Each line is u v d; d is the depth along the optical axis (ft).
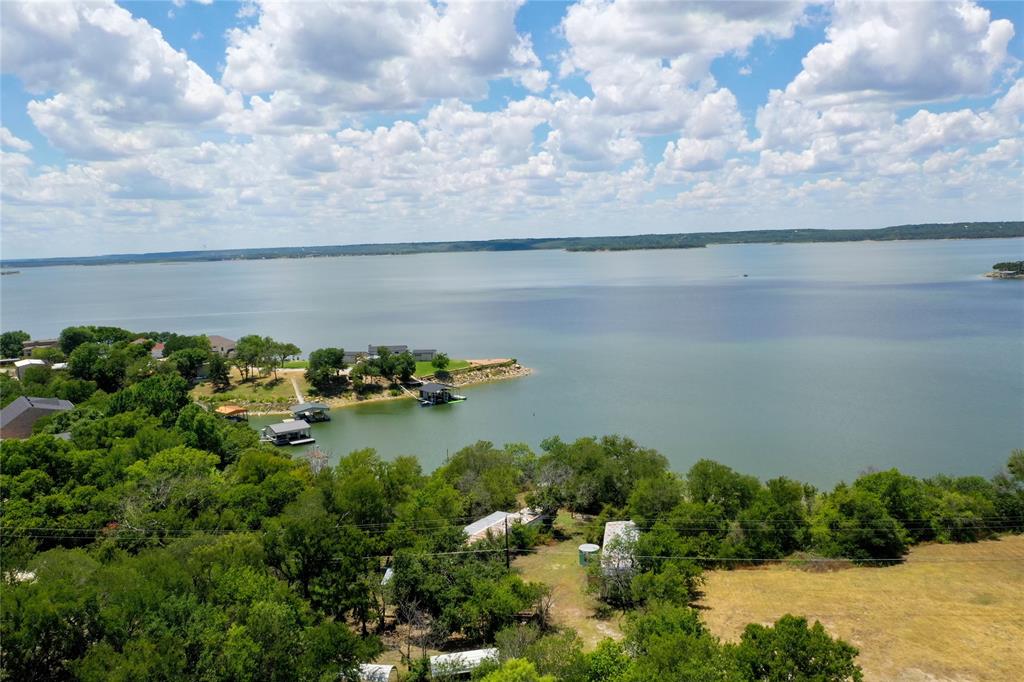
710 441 356.59
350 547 164.14
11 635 117.80
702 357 591.37
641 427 387.34
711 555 202.08
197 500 213.46
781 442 350.02
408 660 144.87
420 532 187.52
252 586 135.85
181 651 115.14
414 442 379.96
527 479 268.21
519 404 457.68
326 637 129.70
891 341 626.23
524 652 136.05
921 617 164.86
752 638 125.18
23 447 229.04
